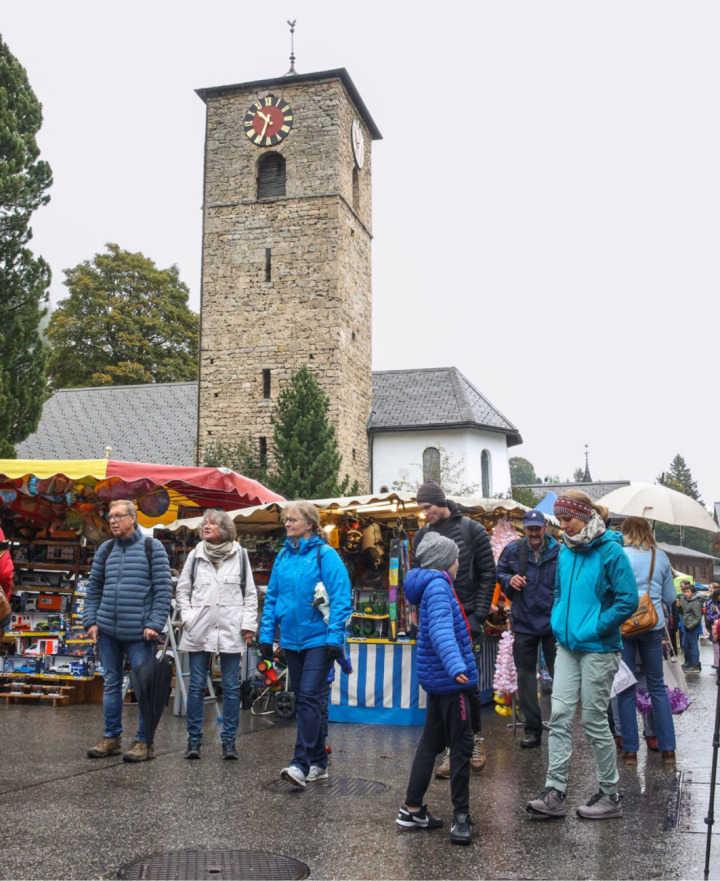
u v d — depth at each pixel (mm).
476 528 7586
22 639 10945
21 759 7207
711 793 4723
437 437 38656
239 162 37250
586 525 5848
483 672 10711
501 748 8102
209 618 7457
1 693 10586
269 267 36562
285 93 37094
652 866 4664
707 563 62094
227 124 37562
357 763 7324
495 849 4961
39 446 39719
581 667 5785
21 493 11555
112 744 7391
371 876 4516
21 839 5047
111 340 47781
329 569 6719
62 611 11195
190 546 13781
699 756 7801
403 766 7219
